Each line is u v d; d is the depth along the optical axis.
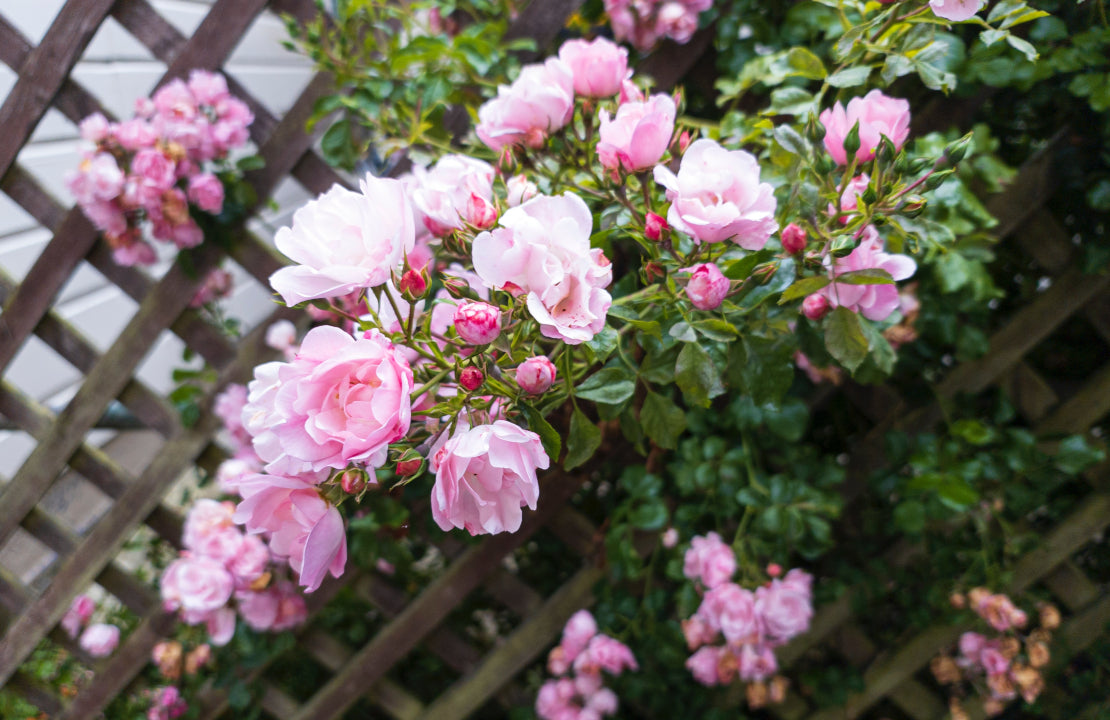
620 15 0.66
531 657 0.90
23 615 0.88
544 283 0.33
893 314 0.51
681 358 0.41
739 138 0.56
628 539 0.73
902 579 0.83
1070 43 0.60
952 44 0.60
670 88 0.72
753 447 0.74
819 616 0.87
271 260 0.81
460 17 0.83
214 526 0.79
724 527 0.80
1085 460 0.72
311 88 0.76
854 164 0.39
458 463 0.32
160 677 0.96
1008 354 0.77
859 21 0.58
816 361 0.52
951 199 0.55
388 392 0.31
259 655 0.88
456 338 0.37
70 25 0.72
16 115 0.74
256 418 0.34
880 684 0.89
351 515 0.77
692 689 0.88
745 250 0.43
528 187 0.42
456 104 0.73
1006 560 0.82
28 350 1.47
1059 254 0.73
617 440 0.77
